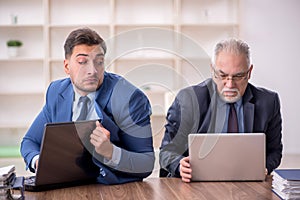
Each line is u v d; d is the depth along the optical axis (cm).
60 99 231
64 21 668
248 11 679
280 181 210
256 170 240
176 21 654
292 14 678
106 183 231
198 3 677
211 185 232
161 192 218
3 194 200
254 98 269
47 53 642
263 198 207
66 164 221
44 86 651
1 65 670
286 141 682
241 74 236
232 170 239
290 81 681
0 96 673
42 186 222
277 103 275
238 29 659
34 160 234
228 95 238
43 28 655
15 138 672
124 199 206
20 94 668
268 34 679
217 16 677
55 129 210
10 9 662
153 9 676
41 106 679
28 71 674
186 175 237
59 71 664
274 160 271
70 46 210
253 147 240
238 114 263
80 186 231
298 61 679
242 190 222
